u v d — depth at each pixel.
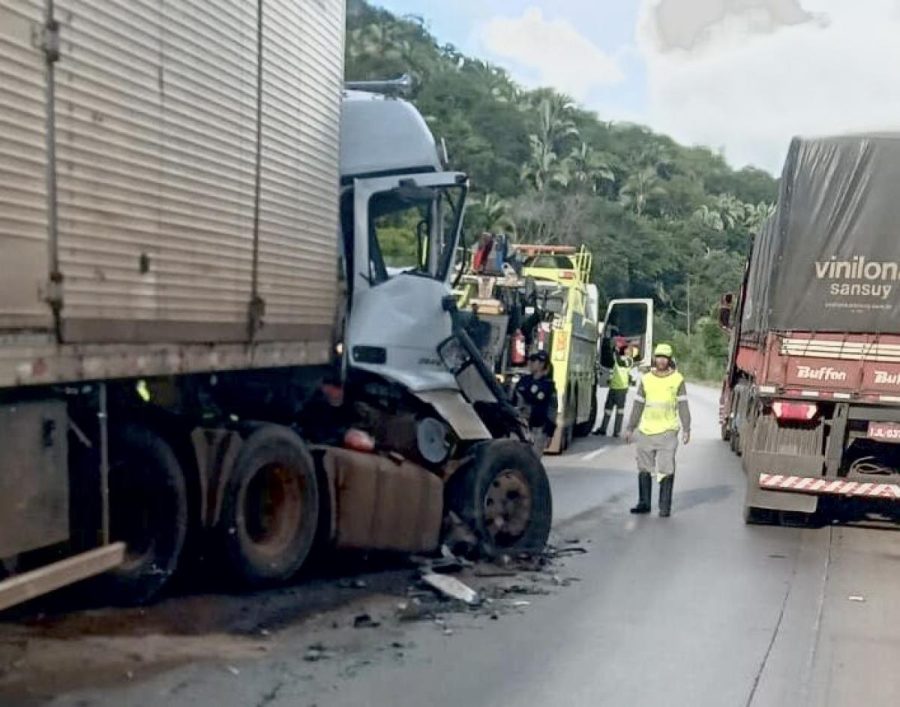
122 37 5.78
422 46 71.19
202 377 7.39
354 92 10.10
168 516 6.90
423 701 5.67
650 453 12.33
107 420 6.40
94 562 5.88
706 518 12.24
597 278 62.81
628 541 10.61
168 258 6.33
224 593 7.61
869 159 11.27
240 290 7.21
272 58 7.56
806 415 11.29
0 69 4.86
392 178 9.23
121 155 5.81
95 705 5.29
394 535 8.61
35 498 5.51
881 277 11.20
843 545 10.84
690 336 63.94
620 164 76.88
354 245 9.03
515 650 6.69
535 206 62.91
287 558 7.72
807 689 6.18
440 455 9.04
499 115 67.75
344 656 6.38
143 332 6.11
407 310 9.25
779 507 11.50
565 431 18.83
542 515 9.80
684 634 7.22
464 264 10.26
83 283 5.55
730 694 6.04
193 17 6.49
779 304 11.39
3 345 5.01
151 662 5.99
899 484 11.24
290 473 7.79
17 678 5.61
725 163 99.38
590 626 7.34
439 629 7.09
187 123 6.47
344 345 8.91
